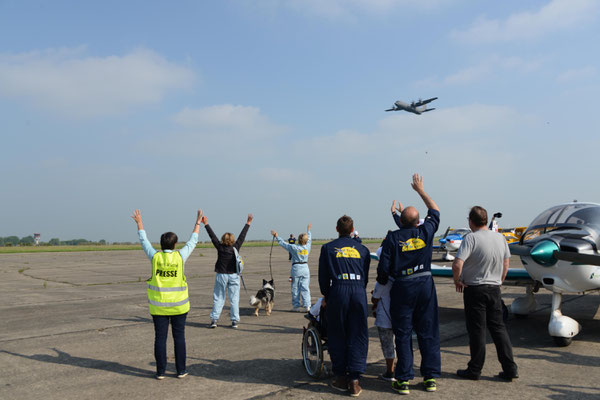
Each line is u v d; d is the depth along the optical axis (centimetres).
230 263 677
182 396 378
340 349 382
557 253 520
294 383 411
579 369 450
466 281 414
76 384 413
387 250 388
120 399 372
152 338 610
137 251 3619
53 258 2709
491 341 582
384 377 416
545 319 727
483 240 404
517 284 718
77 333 643
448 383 406
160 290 422
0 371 459
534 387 393
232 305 677
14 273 1731
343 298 377
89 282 1379
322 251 396
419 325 389
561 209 628
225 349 544
